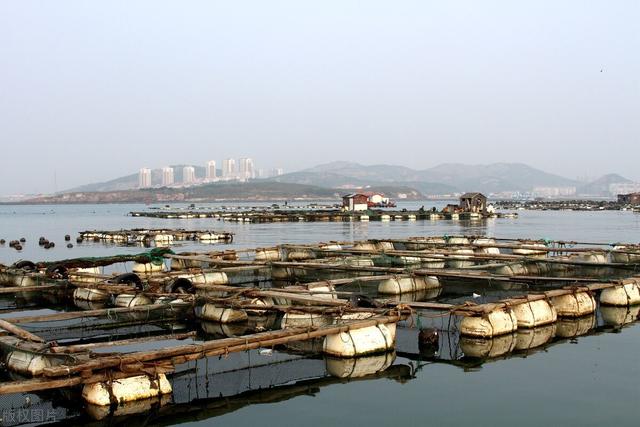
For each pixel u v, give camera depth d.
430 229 71.25
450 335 15.66
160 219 114.56
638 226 75.50
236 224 90.00
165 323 17.92
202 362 12.68
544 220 95.44
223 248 47.69
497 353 14.42
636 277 21.72
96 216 141.88
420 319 15.89
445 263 30.58
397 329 16.00
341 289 22.75
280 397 11.45
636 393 11.45
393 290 21.84
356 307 15.67
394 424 10.07
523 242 40.28
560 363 13.55
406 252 30.34
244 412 10.73
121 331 17.28
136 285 21.91
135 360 10.73
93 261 27.86
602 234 59.94
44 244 53.00
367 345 13.51
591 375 12.62
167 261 36.97
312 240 54.00
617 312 19.25
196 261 29.98
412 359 13.92
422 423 10.08
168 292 20.48
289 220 97.50
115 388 10.53
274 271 27.09
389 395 11.52
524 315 16.38
